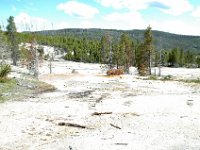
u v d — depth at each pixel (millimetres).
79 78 68000
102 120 27359
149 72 83562
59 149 19859
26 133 23516
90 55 159875
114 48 96938
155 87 48969
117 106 33156
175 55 150000
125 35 98688
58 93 44125
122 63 93062
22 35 142250
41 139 22031
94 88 49094
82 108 32406
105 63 104438
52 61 152875
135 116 28641
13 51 102438
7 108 32312
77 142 21234
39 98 39281
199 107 32156
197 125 25406
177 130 24016
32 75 74188
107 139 21859
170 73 99875
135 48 119938
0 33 96250
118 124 25953
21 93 41281
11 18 103812
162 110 30984
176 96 38906
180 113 29609
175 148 19891
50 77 71312
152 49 82500
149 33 82750
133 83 54875
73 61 164625
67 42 197000
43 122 26719
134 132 23594
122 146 20297
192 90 45625
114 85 52469
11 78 49156
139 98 37469
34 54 88438
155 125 25500
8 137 22516
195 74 94625
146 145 20516
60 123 25969
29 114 29750
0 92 39500
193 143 20906
